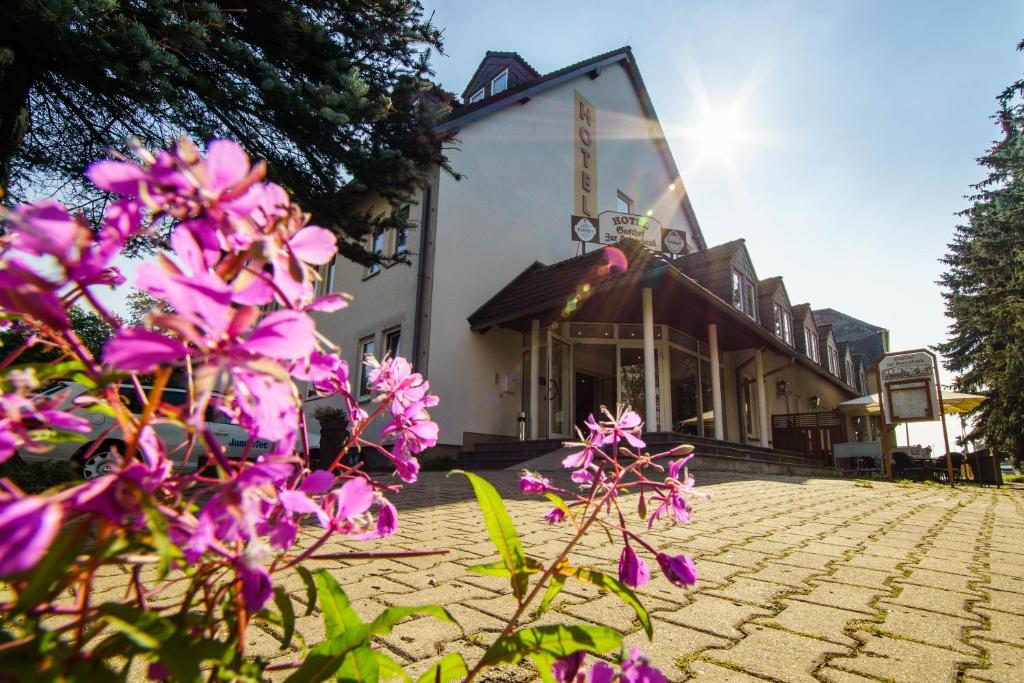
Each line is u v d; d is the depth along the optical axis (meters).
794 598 2.42
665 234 15.09
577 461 1.04
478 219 12.36
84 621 0.42
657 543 3.51
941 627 2.07
